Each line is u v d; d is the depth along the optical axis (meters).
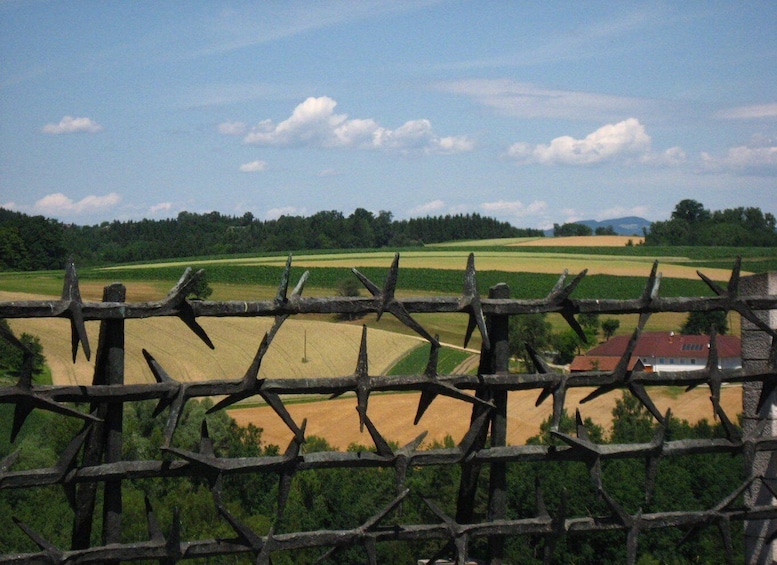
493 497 5.23
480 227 173.38
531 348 5.23
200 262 110.50
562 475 13.74
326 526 15.35
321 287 90.69
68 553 4.27
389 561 14.46
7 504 14.11
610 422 32.03
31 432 19.52
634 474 13.02
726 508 5.80
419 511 15.31
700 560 11.34
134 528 13.23
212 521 15.16
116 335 4.40
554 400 5.13
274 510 17.55
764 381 5.88
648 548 11.96
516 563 11.78
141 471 4.37
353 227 147.00
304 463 4.63
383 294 4.73
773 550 6.51
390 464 4.83
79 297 4.20
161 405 4.45
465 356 50.38
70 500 4.26
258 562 4.62
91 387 4.22
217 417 24.50
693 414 30.34
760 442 5.77
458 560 5.06
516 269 101.31
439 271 100.38
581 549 12.29
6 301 4.03
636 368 5.46
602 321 59.03
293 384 4.58
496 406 5.14
